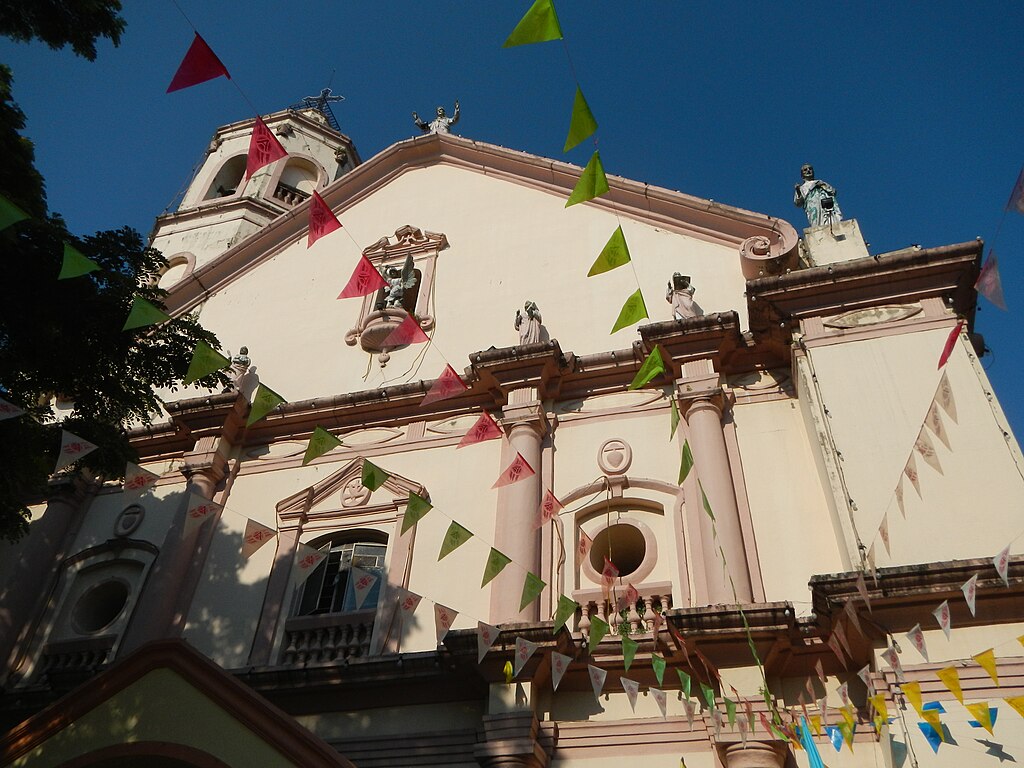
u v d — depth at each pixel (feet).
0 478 34.73
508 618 35.86
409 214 58.65
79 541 47.19
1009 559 27.89
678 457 39.96
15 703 39.17
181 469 47.21
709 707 29.94
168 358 38.73
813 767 27.27
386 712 35.19
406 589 39.17
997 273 23.00
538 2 19.15
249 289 58.44
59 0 35.45
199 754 28.48
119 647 40.88
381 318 51.39
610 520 39.04
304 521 43.73
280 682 36.04
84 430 36.94
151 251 39.86
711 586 34.55
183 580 43.01
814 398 36.14
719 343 42.06
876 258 38.78
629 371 43.91
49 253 34.55
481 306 50.47
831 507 34.53
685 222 49.47
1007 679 27.07
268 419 48.62
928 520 31.07
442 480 42.96
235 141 85.71
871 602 28.86
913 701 26.27
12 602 44.21
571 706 33.42
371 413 47.55
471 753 32.94
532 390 43.80
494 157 58.59
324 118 91.66
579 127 20.74
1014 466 31.45
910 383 35.27
